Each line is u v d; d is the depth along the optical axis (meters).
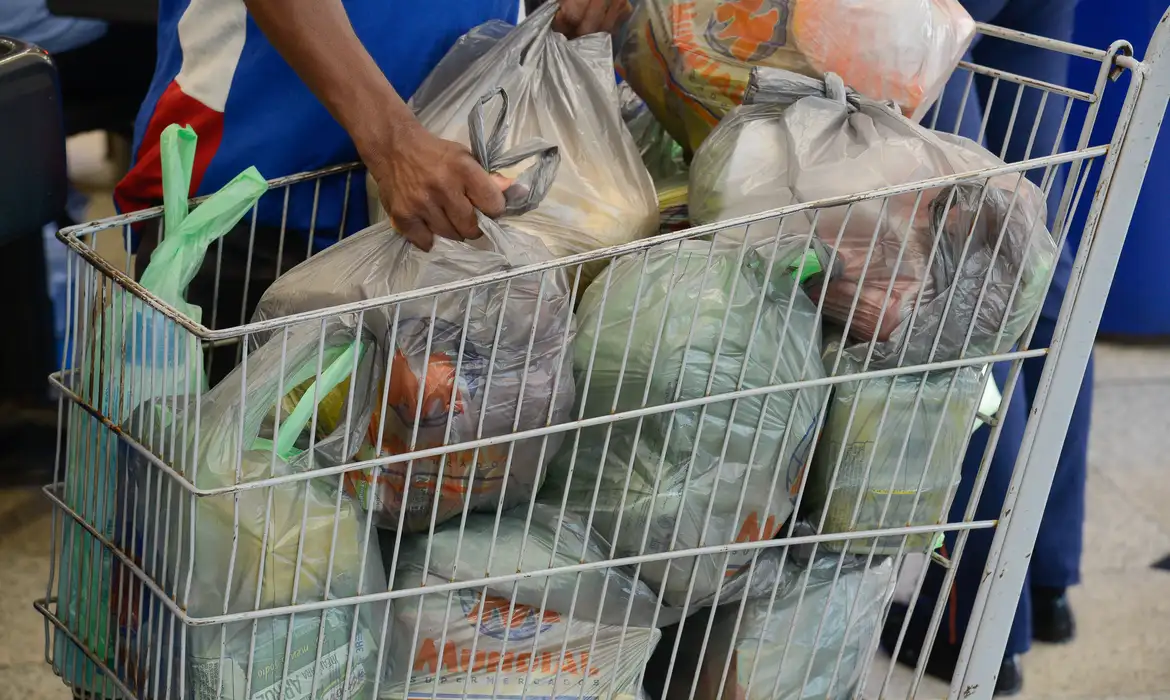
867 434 1.32
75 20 2.59
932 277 1.29
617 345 1.28
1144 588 2.44
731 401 1.25
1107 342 3.60
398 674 1.27
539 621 1.23
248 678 1.11
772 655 1.41
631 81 1.67
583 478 1.31
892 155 1.31
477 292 1.19
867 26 1.46
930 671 2.14
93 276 1.20
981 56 2.01
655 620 1.29
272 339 1.16
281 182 1.46
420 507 1.22
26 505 2.44
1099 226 1.23
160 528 1.15
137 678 1.21
